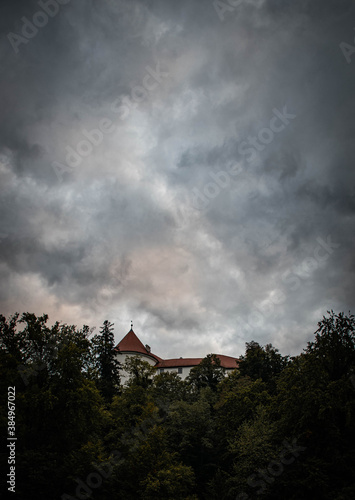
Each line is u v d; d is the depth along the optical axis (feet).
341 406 101.30
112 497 98.53
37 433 104.78
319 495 88.43
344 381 105.50
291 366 125.49
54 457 97.45
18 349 114.83
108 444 140.46
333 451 96.53
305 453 101.19
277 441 114.62
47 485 89.20
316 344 121.08
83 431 114.21
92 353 133.80
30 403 101.55
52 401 103.09
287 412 111.04
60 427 107.04
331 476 92.12
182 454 142.51
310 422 103.55
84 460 99.45
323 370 114.52
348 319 121.29
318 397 103.30
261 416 126.62
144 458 113.39
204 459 143.54
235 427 142.00
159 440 121.60
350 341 118.01
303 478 92.79
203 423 150.51
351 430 101.71
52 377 112.78
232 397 149.59
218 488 115.34
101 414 129.49
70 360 114.01
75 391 110.22
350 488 85.46
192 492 128.57
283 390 119.96
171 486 105.19
